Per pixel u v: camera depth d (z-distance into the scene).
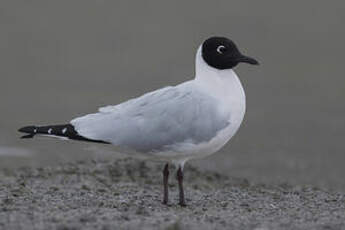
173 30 30.25
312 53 28.06
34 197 11.57
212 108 11.03
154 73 25.84
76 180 13.88
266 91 24.31
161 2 33.34
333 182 16.38
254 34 29.69
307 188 14.30
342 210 11.01
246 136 20.44
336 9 32.69
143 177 14.65
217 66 11.30
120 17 31.66
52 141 19.41
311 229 9.52
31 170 15.05
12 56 27.64
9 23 30.86
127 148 11.08
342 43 29.16
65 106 22.23
